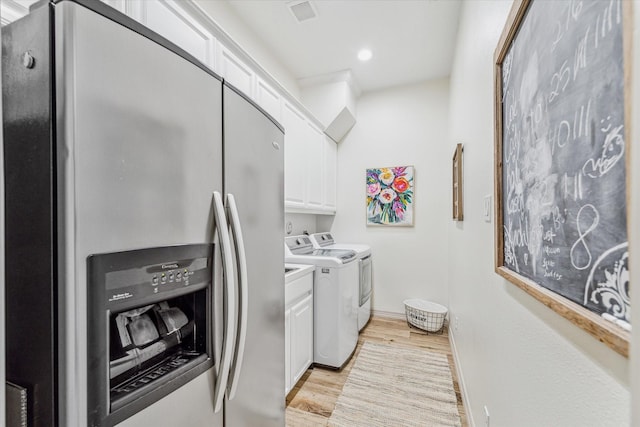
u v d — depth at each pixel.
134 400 0.61
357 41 2.57
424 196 3.35
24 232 0.56
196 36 1.53
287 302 1.87
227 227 0.84
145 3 1.26
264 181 1.15
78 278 0.52
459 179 2.05
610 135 0.41
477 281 1.47
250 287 1.03
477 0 1.45
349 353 2.45
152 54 0.66
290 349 1.91
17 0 0.94
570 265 0.53
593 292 0.46
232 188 0.93
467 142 1.81
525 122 0.75
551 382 0.64
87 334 0.53
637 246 0.29
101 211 0.56
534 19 0.69
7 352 0.58
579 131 0.50
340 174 3.71
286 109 2.44
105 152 0.56
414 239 3.38
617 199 0.40
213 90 0.85
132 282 0.61
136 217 0.62
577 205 0.51
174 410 0.71
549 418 0.64
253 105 1.06
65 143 0.51
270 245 1.20
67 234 0.51
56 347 0.52
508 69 0.90
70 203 0.51
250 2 2.08
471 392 1.60
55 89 0.52
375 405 1.85
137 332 0.72
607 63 0.42
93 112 0.55
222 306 0.85
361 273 2.95
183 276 0.73
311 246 3.02
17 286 0.57
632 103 0.32
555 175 0.59
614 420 0.43
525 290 0.72
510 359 0.92
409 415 1.75
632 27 0.35
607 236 0.42
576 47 0.51
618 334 0.39
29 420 0.55
